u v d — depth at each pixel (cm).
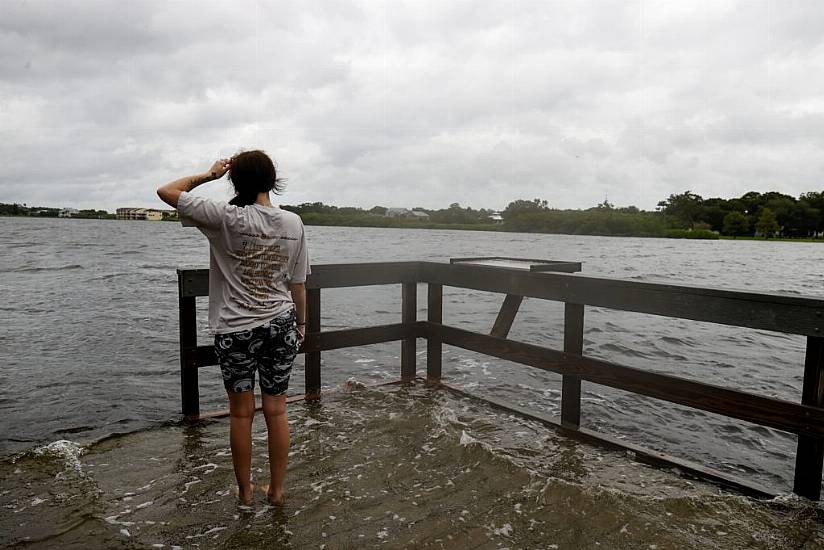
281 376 278
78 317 1059
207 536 254
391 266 509
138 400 556
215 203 256
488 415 446
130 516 273
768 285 2164
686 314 331
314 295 468
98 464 338
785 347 882
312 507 284
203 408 532
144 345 816
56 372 658
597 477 333
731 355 817
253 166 272
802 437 293
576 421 411
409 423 412
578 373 397
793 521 274
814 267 3506
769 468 430
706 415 546
